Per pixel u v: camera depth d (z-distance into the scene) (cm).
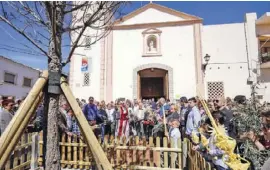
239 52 1571
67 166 605
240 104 491
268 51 1677
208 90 1563
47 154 219
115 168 570
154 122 912
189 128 623
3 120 513
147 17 1691
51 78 215
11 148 181
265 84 1518
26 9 241
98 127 733
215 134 336
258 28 1617
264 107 478
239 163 305
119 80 1653
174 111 786
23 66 2266
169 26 1659
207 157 367
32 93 198
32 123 623
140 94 1672
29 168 524
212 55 1591
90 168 588
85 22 239
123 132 883
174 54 1628
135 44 1680
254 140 383
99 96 1634
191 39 1620
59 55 228
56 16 228
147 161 555
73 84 1670
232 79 1552
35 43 231
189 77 1581
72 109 210
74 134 611
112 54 1686
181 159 525
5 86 1994
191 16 1631
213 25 1616
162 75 1684
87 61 1672
